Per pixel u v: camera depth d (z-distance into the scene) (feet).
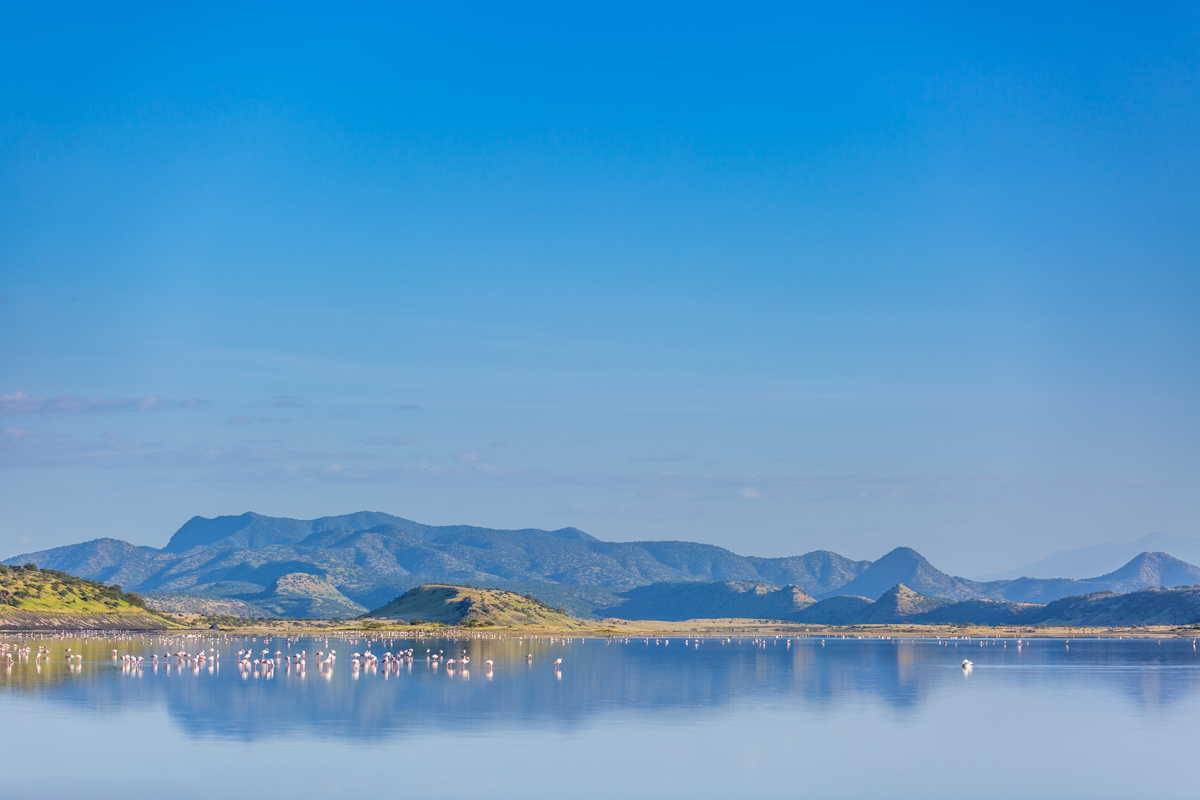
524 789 178.81
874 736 240.94
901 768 200.75
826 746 225.15
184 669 454.40
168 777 185.78
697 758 208.23
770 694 341.41
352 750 214.07
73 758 204.13
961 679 416.26
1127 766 204.85
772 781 187.52
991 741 235.20
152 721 259.60
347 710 284.41
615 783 184.14
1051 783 188.34
